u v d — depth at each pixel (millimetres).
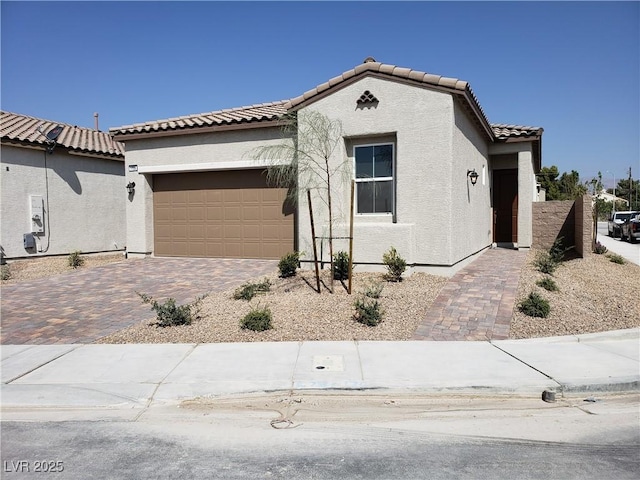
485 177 16703
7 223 16109
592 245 17156
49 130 18500
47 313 9445
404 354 6887
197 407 5484
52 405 5512
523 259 14508
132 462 4191
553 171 50688
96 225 19547
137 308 9688
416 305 9164
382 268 11469
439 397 5676
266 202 14617
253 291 10070
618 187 83000
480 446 4430
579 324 8281
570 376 5992
